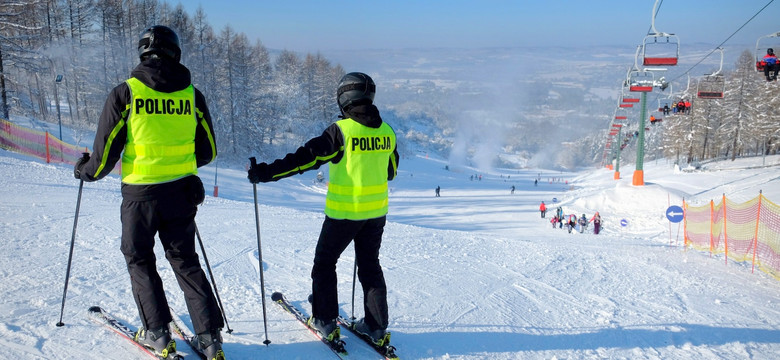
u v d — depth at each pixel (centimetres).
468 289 507
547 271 634
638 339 379
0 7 2689
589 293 528
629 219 2089
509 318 416
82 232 657
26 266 470
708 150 5781
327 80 7438
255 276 501
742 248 984
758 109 4912
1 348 287
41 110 4497
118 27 4628
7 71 2859
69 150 2266
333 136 292
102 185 1269
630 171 5994
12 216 742
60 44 4141
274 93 6688
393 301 441
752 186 2725
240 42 5950
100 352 289
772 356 357
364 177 304
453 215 2578
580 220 1884
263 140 5919
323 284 316
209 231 775
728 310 481
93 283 428
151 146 255
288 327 345
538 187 5462
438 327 379
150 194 258
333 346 309
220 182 3216
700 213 1466
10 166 1423
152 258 278
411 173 6806
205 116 278
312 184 4303
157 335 272
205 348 273
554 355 338
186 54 4744
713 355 353
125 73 4662
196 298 274
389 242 791
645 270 689
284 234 795
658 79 2514
